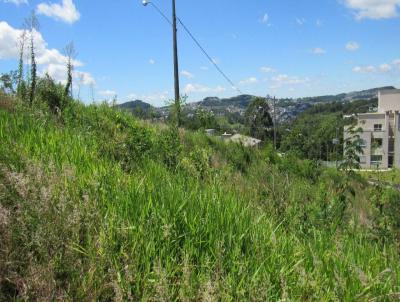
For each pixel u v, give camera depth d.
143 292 2.78
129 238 3.29
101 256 2.96
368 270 3.86
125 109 13.54
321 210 6.02
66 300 2.54
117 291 2.62
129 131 7.60
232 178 7.73
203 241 3.51
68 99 10.02
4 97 8.62
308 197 7.77
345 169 8.57
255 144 18.64
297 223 5.46
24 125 6.38
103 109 11.62
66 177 3.96
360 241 5.13
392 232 5.92
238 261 3.30
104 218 3.36
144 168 5.71
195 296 2.82
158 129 11.20
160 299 2.66
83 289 2.69
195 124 16.47
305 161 15.31
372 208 6.46
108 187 4.01
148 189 4.16
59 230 2.97
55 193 3.49
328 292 3.14
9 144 4.83
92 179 4.07
